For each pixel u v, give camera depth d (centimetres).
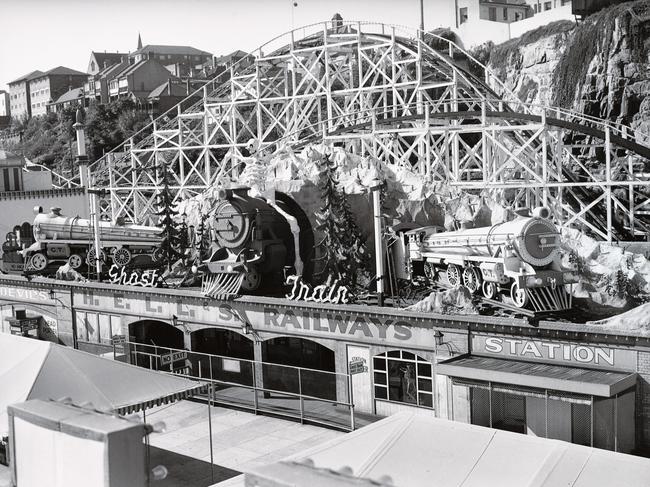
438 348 2734
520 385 2347
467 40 11462
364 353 2997
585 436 2336
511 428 2531
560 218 5069
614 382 2198
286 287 3656
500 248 2697
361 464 1670
